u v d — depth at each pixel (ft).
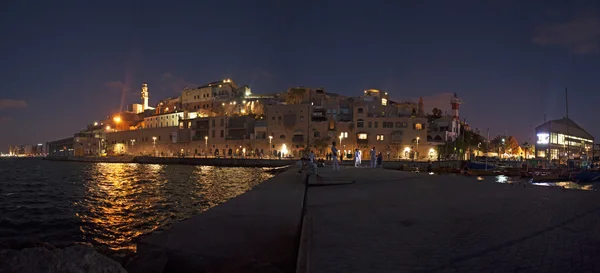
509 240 21.76
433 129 343.05
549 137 293.64
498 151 438.81
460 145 304.09
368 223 29.22
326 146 313.94
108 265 18.66
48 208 89.51
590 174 172.45
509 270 16.67
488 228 25.45
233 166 320.70
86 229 64.34
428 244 22.06
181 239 29.14
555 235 22.26
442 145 306.55
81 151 570.46
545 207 32.89
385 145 308.19
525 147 391.04
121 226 66.85
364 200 43.34
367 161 253.44
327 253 20.58
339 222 29.81
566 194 42.93
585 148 335.26
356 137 312.71
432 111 400.67
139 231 62.80
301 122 332.80
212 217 36.83
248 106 428.97
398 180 69.26
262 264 24.75
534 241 21.20
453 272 16.85
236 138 370.53
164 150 435.12
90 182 169.78
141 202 99.40
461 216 30.78
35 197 113.60
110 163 427.33
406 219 30.60
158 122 483.10
